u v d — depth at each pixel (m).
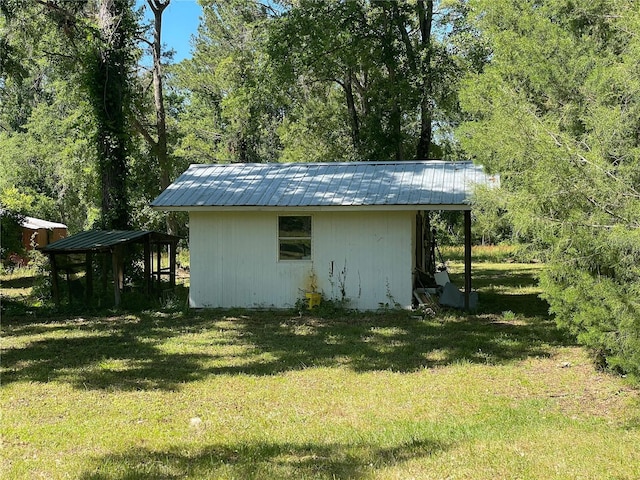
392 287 14.45
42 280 17.86
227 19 34.19
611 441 5.66
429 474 4.89
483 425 6.24
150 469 5.07
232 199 14.77
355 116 28.16
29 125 34.78
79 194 32.88
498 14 9.88
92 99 19.48
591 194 5.92
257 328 12.52
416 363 9.20
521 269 27.22
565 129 7.79
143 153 26.77
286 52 23.06
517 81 8.87
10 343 11.03
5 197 34.28
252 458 5.34
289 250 14.91
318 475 4.89
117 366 9.09
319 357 9.66
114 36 19.69
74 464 5.20
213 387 7.85
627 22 6.61
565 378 8.18
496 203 7.02
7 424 6.34
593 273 6.93
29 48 19.78
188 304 15.76
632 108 6.21
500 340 10.88
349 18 23.00
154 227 28.52
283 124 32.72
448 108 22.83
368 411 6.82
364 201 14.00
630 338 6.27
